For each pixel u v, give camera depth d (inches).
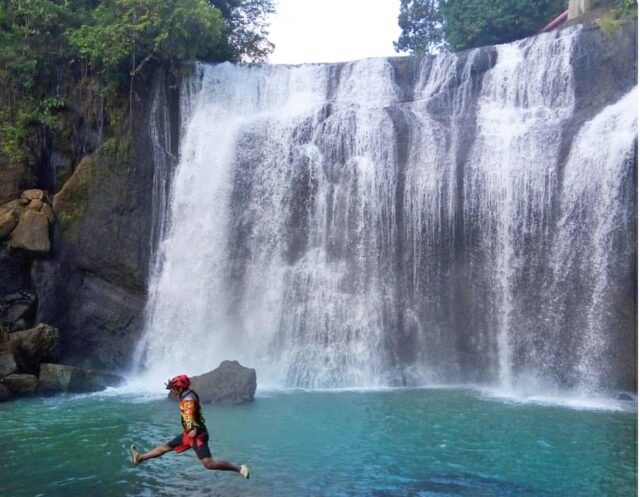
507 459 483.2
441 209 914.7
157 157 1029.2
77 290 944.9
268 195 978.7
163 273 982.4
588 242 813.2
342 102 1029.8
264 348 922.7
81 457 487.2
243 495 404.8
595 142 829.8
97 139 1023.6
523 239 863.1
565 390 797.2
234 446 519.8
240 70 1092.5
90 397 742.5
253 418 624.1
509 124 926.4
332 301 919.0
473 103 981.2
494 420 616.7
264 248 963.3
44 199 958.4
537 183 862.5
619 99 863.7
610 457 487.8
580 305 807.7
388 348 890.1
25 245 905.5
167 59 1070.4
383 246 928.3
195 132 1045.8
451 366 875.4
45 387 761.0
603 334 786.8
